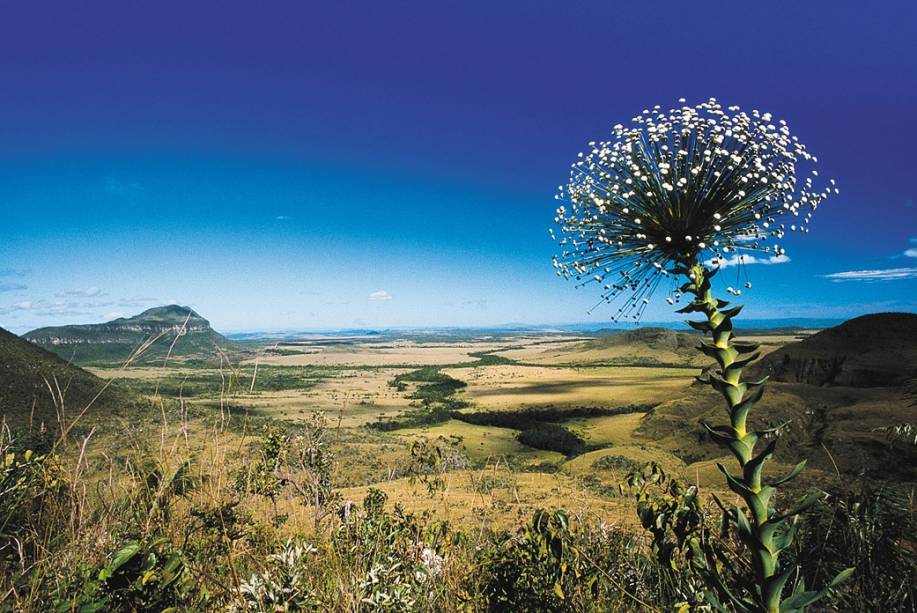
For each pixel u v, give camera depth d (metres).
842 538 2.77
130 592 2.07
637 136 2.61
